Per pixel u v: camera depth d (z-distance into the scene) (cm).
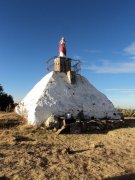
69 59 3170
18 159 1675
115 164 1702
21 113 2920
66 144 2102
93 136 2389
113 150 1989
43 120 2602
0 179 1392
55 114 2675
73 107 2816
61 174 1504
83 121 2628
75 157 1792
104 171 1581
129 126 2756
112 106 3067
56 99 2800
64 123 2514
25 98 3175
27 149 1888
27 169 1537
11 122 2628
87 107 2888
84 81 3180
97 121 2655
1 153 1764
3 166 1554
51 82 2950
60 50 3169
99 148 2023
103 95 3158
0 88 4256
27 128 2458
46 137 2272
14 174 1461
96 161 1738
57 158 1753
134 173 1572
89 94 3053
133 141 2236
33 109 2645
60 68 3112
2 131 2364
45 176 1460
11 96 4284
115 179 1487
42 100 2730
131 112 3650
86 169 1599
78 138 2297
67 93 2920
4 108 4009
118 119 2947
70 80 3053
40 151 1867
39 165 1608
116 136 2381
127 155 1889
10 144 1981
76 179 1452
